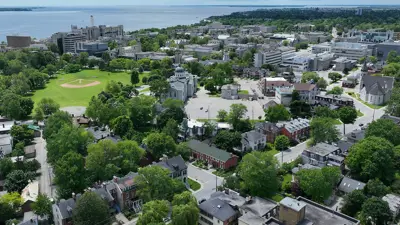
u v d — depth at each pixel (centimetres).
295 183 13762
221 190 13800
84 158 15362
